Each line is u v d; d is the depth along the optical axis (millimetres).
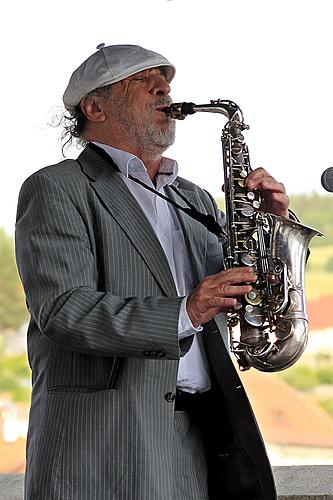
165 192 6105
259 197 5949
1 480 7840
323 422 29469
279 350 5641
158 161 6059
